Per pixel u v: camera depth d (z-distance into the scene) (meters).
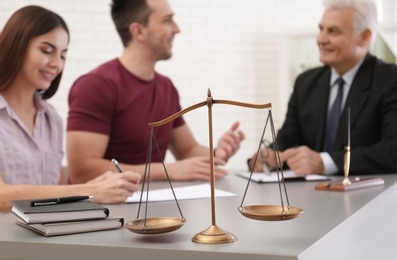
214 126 6.47
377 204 2.18
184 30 6.38
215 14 6.46
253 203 2.11
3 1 5.61
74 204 1.78
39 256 1.59
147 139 3.11
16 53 2.37
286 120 3.41
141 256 1.50
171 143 3.42
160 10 3.07
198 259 1.44
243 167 6.53
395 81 3.07
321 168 2.87
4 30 2.38
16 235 1.68
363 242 1.96
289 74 6.17
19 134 2.46
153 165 2.85
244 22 6.54
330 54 3.17
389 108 3.04
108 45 6.01
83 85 2.98
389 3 6.18
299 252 1.39
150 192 2.38
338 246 1.68
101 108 2.97
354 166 2.86
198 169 2.78
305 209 1.96
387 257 2.29
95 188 2.13
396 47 5.70
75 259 1.56
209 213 1.93
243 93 6.56
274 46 6.58
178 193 2.35
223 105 6.47
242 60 6.54
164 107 3.20
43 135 2.57
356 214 1.88
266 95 6.60
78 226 1.68
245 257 1.41
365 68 3.17
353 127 3.11
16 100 2.48
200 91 6.45
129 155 3.09
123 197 2.12
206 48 6.45
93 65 5.99
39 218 1.66
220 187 2.54
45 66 2.40
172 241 1.55
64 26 2.45
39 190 2.08
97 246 1.54
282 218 1.51
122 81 3.06
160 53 3.11
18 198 2.06
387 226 2.32
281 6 6.58
